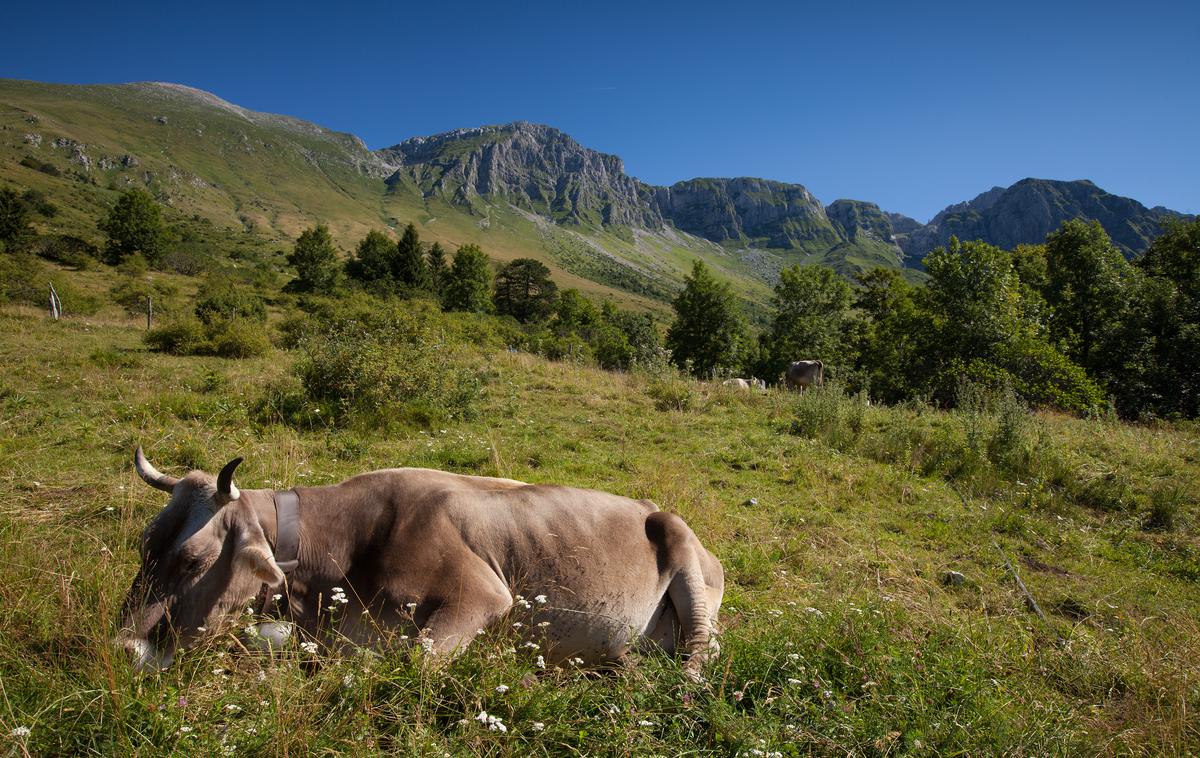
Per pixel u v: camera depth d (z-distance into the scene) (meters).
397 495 3.87
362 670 3.17
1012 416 10.78
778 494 8.47
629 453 9.85
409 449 8.88
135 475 6.93
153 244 65.75
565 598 3.83
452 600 3.48
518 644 3.70
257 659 3.39
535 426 11.20
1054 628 5.27
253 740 2.77
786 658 3.82
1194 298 22.36
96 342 18.64
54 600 3.91
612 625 3.94
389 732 3.01
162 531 3.47
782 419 12.95
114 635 3.31
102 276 53.25
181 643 3.35
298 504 3.81
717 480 8.86
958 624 4.84
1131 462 10.62
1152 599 6.05
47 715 2.89
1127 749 3.51
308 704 2.99
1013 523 7.76
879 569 6.15
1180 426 15.84
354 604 3.60
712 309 47.12
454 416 11.03
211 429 8.88
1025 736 3.34
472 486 4.05
